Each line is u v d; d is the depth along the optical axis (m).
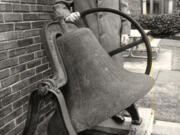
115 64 1.78
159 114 3.60
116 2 2.47
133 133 2.36
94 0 2.42
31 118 1.60
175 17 11.67
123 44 2.53
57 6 2.23
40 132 2.89
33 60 2.95
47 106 3.26
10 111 2.57
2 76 2.44
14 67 2.61
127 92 1.62
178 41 10.32
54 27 1.82
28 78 2.86
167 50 8.37
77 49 1.67
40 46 3.09
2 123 2.46
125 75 1.75
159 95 4.40
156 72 5.80
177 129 3.16
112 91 1.62
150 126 2.65
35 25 2.97
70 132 1.52
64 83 1.60
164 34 11.63
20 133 2.75
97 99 1.60
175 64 6.52
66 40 1.69
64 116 1.52
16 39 2.63
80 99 1.64
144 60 7.02
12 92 2.59
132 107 2.44
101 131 2.52
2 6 2.42
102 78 1.65
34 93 1.57
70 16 2.02
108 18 2.42
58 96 1.52
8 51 2.52
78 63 1.66
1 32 2.42
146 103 4.04
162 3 15.09
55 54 1.67
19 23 2.68
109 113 1.54
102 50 1.75
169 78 5.34
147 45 2.07
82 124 1.56
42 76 3.15
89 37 1.71
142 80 1.74
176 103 4.03
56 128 1.76
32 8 2.90
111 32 2.44
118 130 2.50
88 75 1.65
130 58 7.29
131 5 14.27
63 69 1.65
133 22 2.06
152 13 15.02
